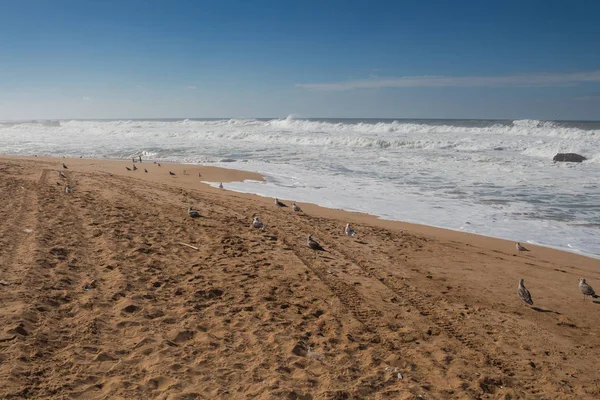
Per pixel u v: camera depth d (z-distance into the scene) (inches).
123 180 795.4
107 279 321.4
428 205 697.0
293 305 309.4
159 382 210.8
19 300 270.8
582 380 241.4
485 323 307.0
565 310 338.6
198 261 379.2
